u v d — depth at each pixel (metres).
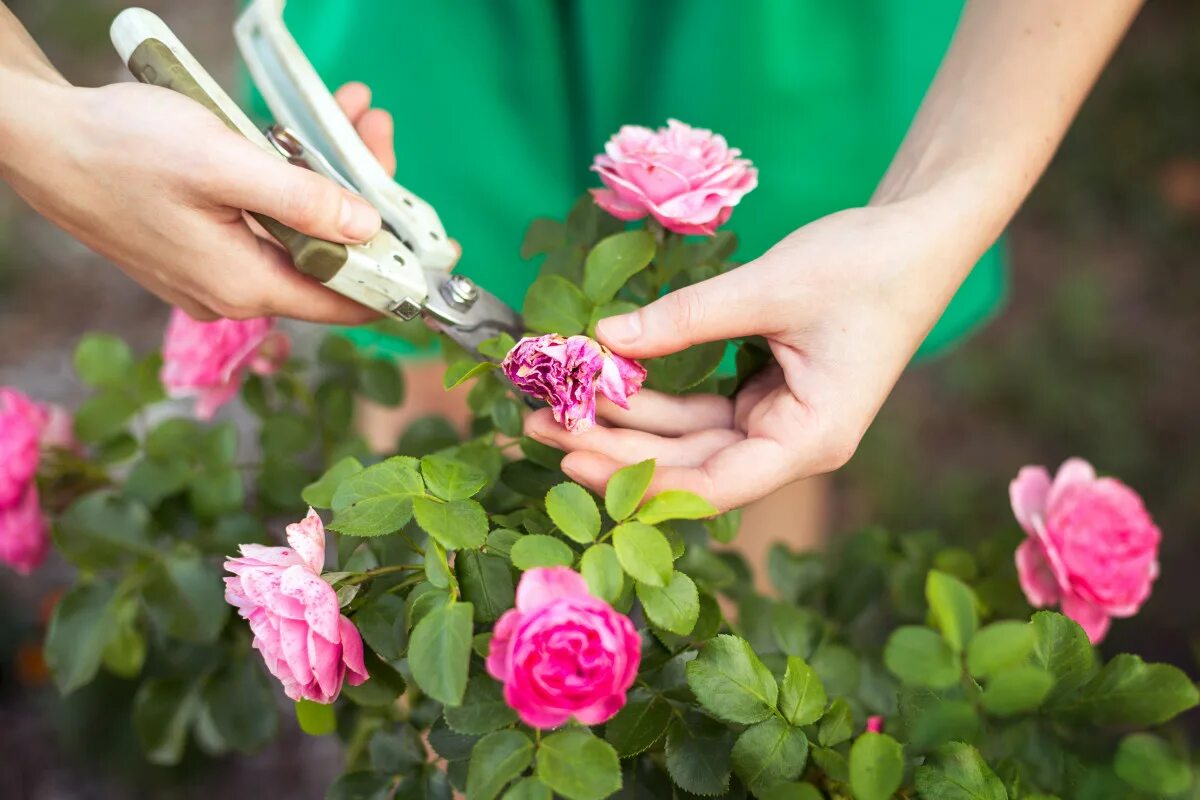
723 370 0.83
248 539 0.72
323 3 0.85
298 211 0.56
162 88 0.58
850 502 1.27
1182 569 1.18
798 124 0.84
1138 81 1.71
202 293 0.63
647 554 0.51
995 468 1.31
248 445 1.21
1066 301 1.47
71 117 0.58
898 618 0.85
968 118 0.63
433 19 0.83
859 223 0.59
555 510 0.52
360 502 0.53
